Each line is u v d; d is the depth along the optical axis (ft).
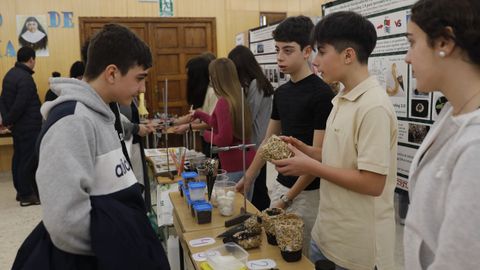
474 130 2.30
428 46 2.49
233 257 4.54
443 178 2.44
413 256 2.66
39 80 19.47
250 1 21.98
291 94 6.17
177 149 11.03
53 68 19.58
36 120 14.52
